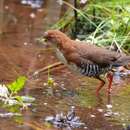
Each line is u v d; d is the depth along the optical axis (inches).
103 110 426.3
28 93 454.3
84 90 472.7
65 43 466.6
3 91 442.6
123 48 547.2
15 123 386.6
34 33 627.8
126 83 497.7
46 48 582.2
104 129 387.9
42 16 697.0
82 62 457.7
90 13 598.9
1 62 528.7
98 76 466.6
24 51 569.0
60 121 396.2
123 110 428.1
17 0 765.3
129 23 562.9
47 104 432.1
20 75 497.4
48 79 487.5
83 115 413.1
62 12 686.5
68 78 501.7
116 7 586.2
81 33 595.5
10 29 642.2
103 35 557.6
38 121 393.7
